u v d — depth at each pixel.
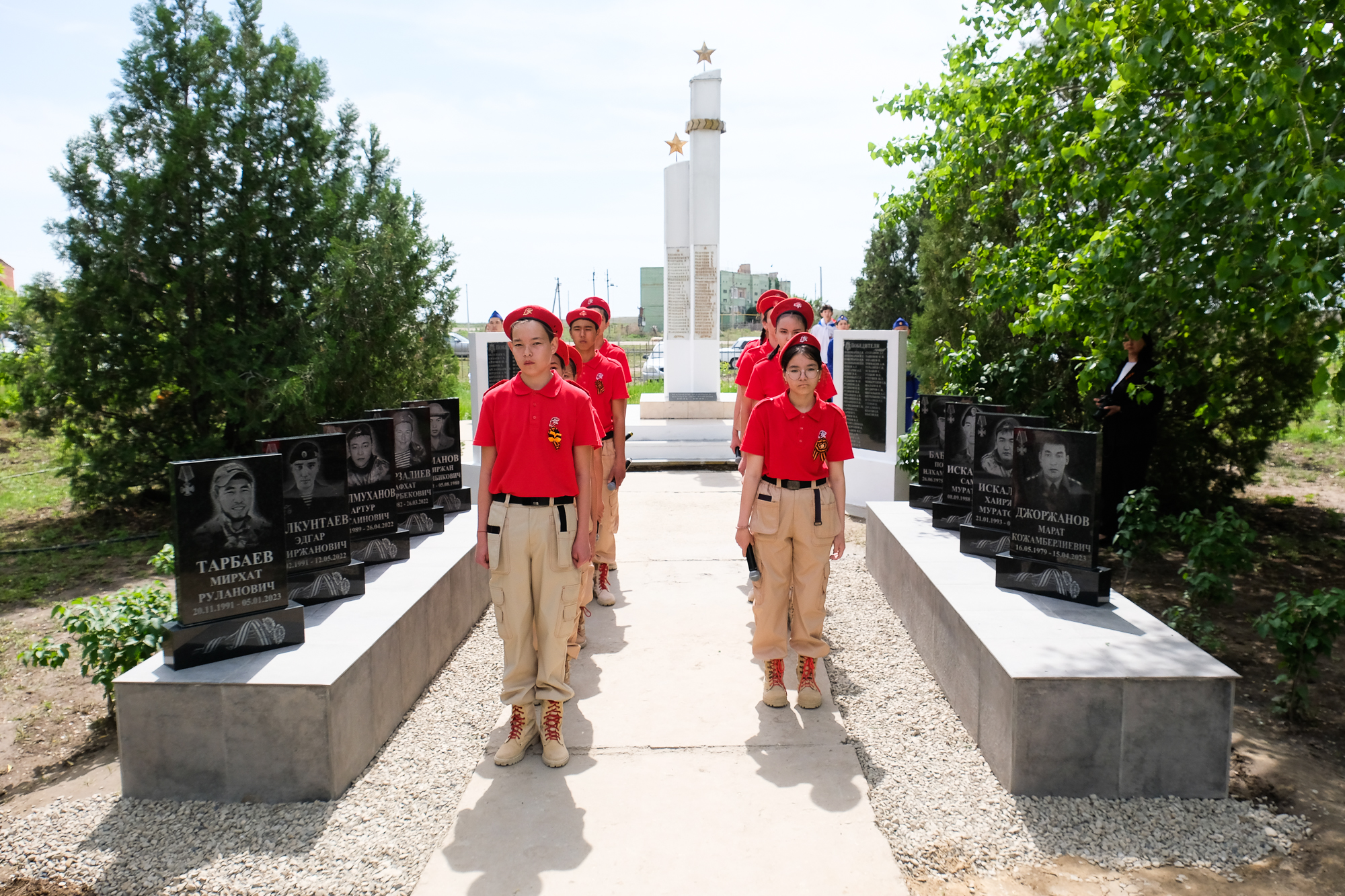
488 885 3.19
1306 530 8.80
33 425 10.09
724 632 5.88
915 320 11.68
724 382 25.98
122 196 9.66
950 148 7.76
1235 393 8.39
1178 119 5.39
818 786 3.87
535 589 4.07
